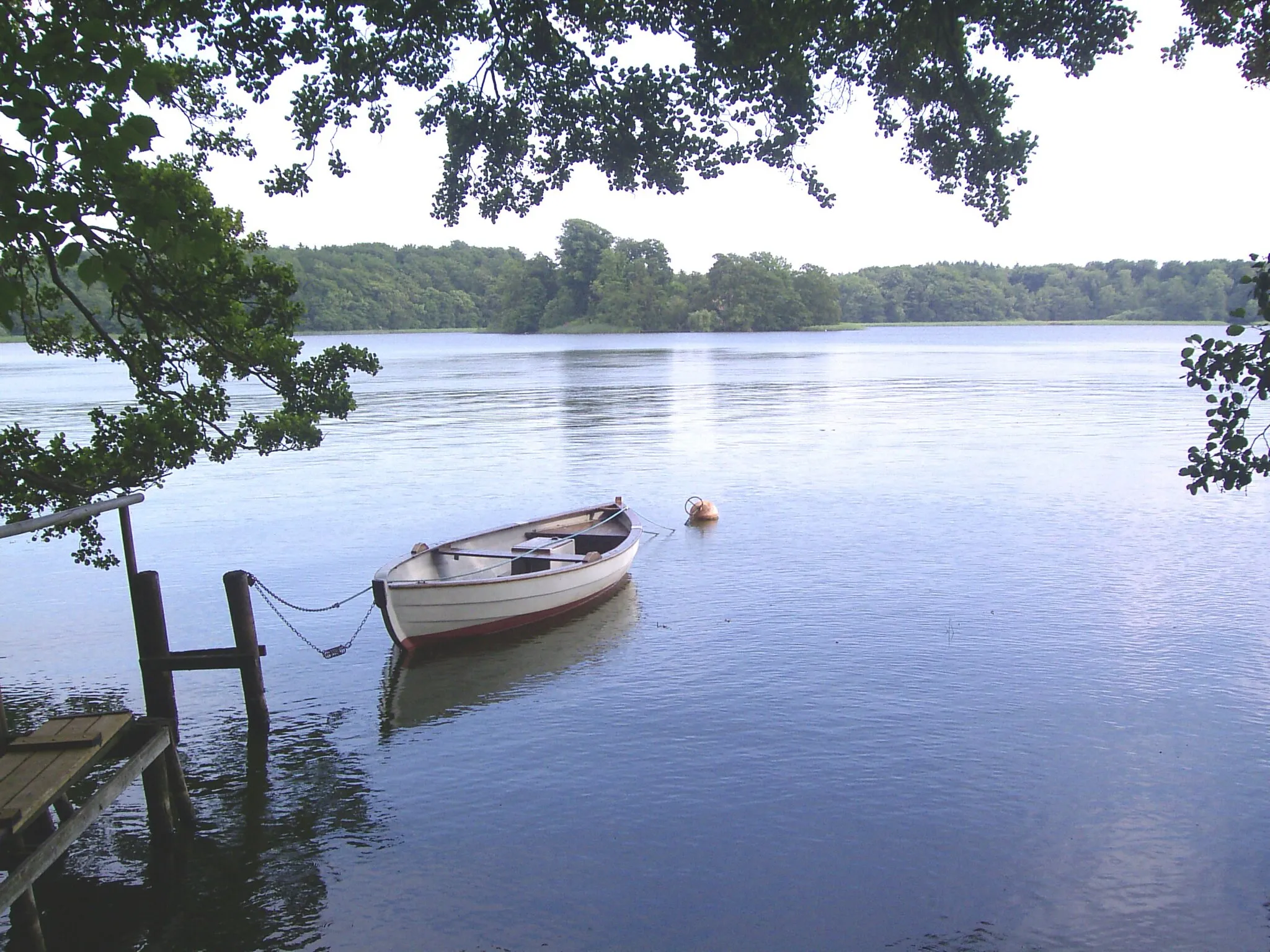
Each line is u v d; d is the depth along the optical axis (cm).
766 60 1124
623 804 1035
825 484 2764
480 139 1266
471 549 1814
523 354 11450
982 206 1221
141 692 1388
